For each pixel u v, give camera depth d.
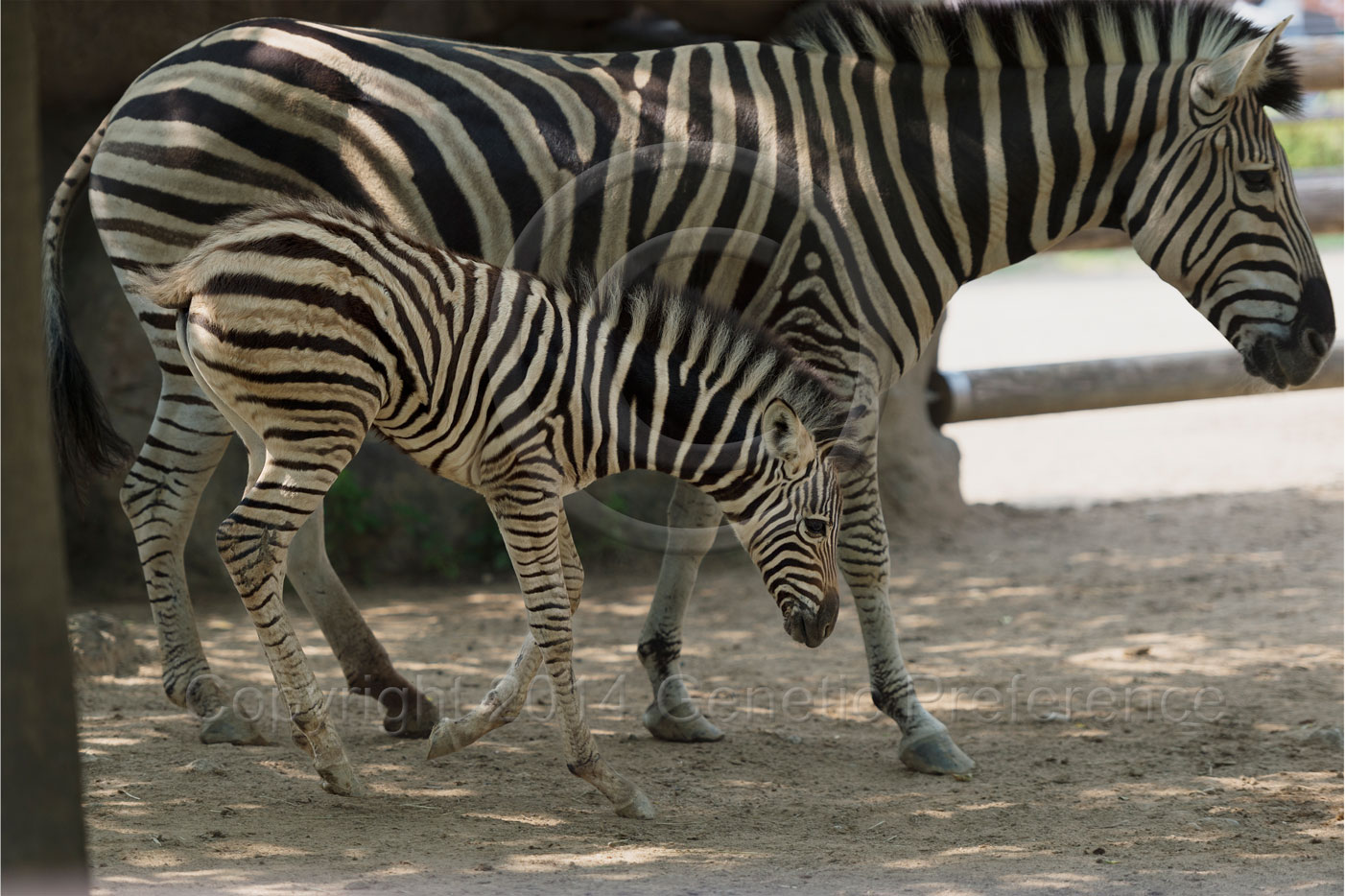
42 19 11.45
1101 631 10.93
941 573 13.02
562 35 14.10
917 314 7.99
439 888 5.34
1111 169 8.07
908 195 7.80
